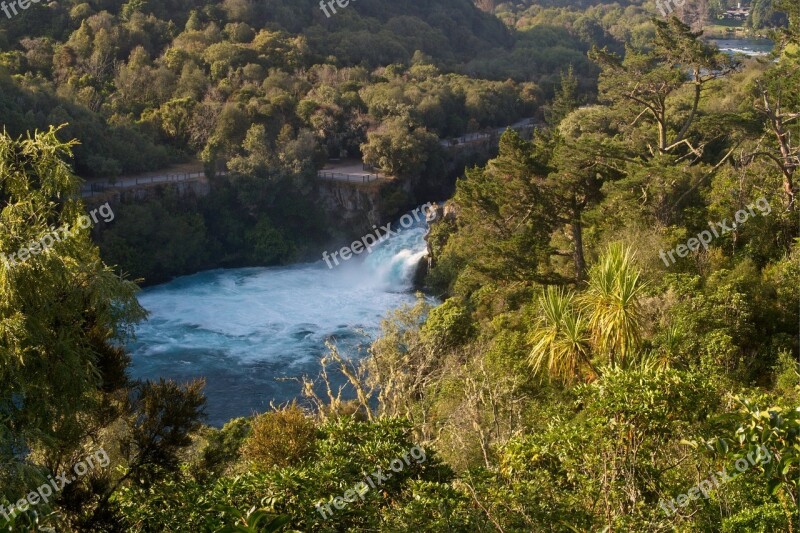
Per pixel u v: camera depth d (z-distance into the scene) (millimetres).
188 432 15367
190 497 13047
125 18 87562
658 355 20750
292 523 12016
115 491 14570
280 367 44469
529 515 12336
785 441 8508
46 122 58656
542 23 132750
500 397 21359
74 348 13562
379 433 14766
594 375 20375
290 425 15664
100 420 14828
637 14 121625
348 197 67500
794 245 28234
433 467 14422
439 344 32031
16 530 11680
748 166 35562
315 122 74188
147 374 43094
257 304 55094
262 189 65312
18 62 73562
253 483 12531
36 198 13656
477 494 12633
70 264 13609
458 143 80062
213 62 83250
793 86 34969
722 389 17531
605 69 40375
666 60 39812
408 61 98875
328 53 93688
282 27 93750
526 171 34281
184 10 94188
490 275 34750
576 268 34625
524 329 29719
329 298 56562
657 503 12789
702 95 56406
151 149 67062
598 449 13102
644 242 29219
